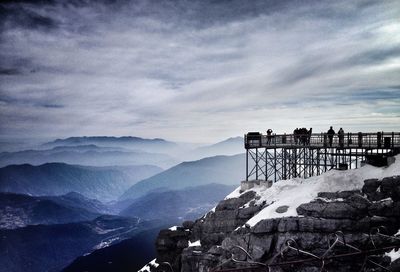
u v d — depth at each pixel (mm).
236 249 42062
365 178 44219
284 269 38281
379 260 32656
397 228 37375
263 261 39750
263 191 53000
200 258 46375
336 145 49875
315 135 51750
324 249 37688
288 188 50250
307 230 39125
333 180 45094
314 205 41094
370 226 37812
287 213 42469
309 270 37219
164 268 54938
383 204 38562
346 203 40094
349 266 36188
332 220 38781
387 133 46188
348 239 36812
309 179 49312
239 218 49750
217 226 51656
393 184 40312
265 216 43281
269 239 40312
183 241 56781
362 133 47406
